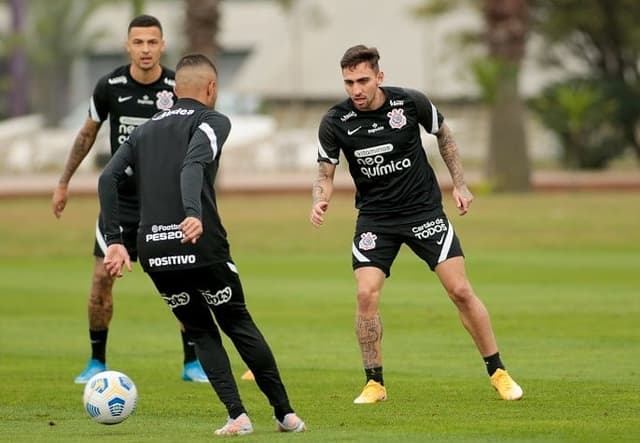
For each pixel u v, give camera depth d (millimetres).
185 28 91375
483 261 55469
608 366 30328
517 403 25719
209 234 22156
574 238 63375
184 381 29766
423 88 160000
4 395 27766
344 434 22484
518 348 33250
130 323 40000
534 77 145750
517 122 91125
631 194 88062
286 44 175125
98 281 29719
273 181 102000
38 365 32344
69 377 30422
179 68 23219
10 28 188000
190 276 22266
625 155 130500
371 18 170500
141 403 26609
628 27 126750
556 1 126938
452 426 23281
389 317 39594
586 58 132125
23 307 43844
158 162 22469
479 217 71000
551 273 50719
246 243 63156
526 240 62875
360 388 28156
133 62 30438
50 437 22594
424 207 26438
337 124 26375
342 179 102625
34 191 89125
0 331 38469
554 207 76062
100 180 22422
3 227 69312
